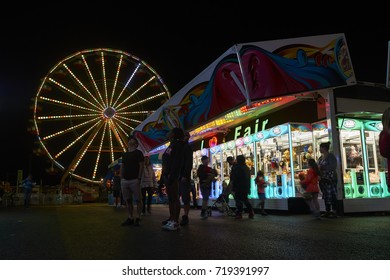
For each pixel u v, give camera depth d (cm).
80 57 3241
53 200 2883
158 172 2020
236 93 855
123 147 3309
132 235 485
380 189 883
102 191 3350
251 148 1140
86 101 3247
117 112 3328
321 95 864
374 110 893
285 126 941
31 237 481
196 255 339
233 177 788
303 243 402
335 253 341
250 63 812
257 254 341
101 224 662
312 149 944
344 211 807
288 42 823
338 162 823
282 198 941
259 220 722
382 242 404
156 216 862
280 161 1017
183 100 1160
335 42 823
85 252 359
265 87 803
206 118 1008
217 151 1323
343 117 852
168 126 1302
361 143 884
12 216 952
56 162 3045
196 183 1425
